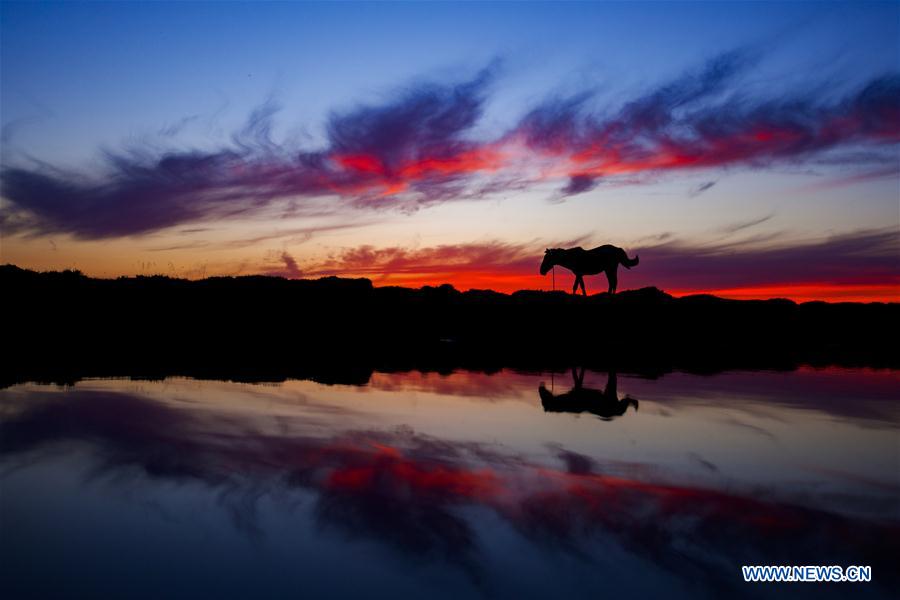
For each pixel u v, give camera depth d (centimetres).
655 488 461
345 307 1973
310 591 306
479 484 465
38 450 543
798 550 360
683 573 331
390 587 312
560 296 1989
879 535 382
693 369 1130
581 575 327
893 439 611
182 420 670
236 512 404
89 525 381
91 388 866
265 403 771
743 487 466
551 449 563
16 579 313
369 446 569
